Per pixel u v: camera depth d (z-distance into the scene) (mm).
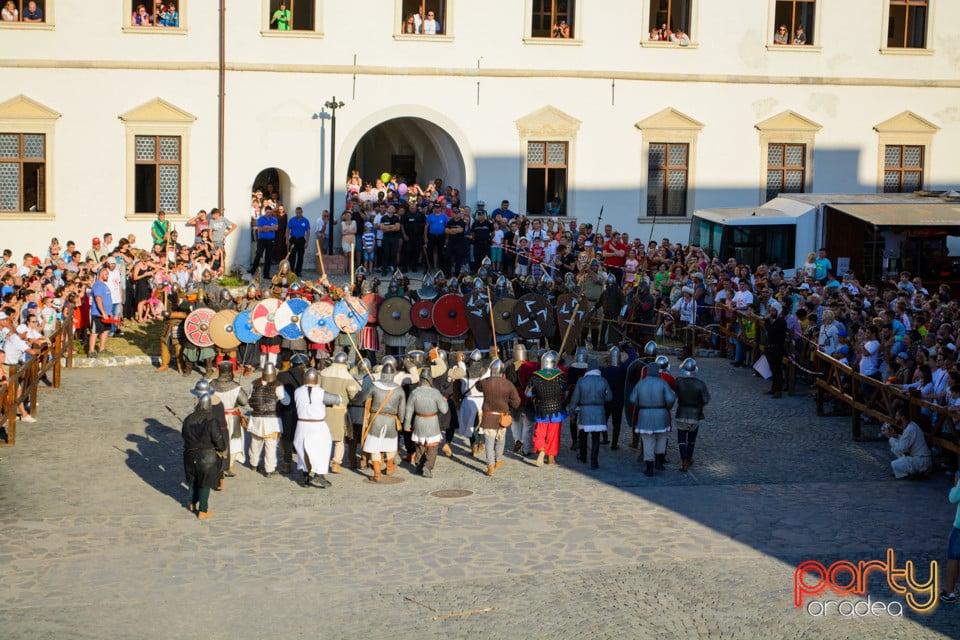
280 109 36719
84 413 22438
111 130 35906
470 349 26094
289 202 37188
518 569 15102
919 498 18297
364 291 25719
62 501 17531
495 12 37969
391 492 18281
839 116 40531
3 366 21047
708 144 39750
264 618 13500
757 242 34500
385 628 13266
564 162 39062
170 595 14117
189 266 30672
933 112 41094
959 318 24047
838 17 40125
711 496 18328
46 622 13211
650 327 28062
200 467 16812
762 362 25688
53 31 35344
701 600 14125
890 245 34000
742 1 39469
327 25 36812
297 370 18938
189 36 36031
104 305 26859
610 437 21922
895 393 19938
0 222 35594
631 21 38844
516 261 34656
